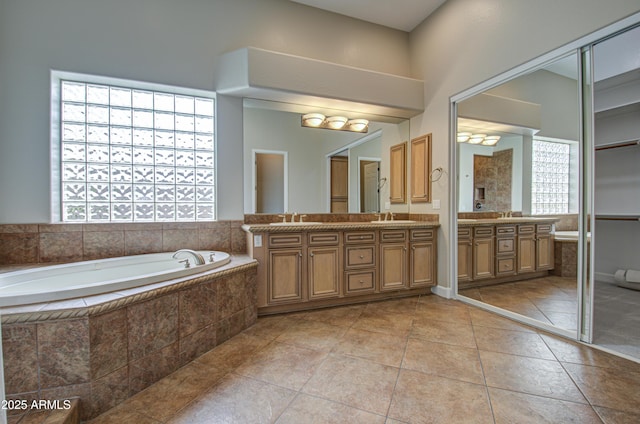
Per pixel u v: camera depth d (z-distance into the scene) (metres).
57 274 2.30
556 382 1.69
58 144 2.68
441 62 3.34
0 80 2.44
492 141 2.90
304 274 2.88
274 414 1.46
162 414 1.46
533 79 2.50
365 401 1.55
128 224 2.80
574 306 2.35
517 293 2.74
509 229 2.80
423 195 3.60
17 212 2.49
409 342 2.22
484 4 2.84
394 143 3.82
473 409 1.48
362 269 3.10
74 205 2.74
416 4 3.35
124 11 2.74
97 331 1.45
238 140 3.14
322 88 3.09
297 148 3.38
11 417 1.28
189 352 1.95
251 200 3.20
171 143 3.04
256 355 2.04
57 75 2.63
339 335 2.36
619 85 2.06
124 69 2.73
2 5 2.44
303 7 3.34
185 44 2.92
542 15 2.35
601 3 1.98
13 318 1.31
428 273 3.40
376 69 3.68
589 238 2.12
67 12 2.59
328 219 3.51
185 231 2.98
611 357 1.96
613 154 2.12
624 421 1.38
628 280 2.15
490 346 2.14
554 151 2.39
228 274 2.29
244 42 3.11
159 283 1.83
